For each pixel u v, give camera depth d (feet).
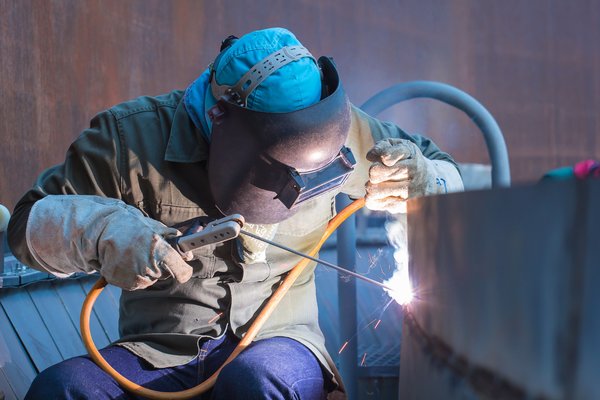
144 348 7.55
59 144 15.94
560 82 46.21
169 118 7.60
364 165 8.46
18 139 14.08
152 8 21.42
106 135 7.48
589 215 3.35
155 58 21.70
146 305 7.87
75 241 6.84
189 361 7.56
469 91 42.09
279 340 7.63
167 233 6.81
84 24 17.16
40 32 15.01
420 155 7.37
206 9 25.61
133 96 20.27
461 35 41.34
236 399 6.68
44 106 15.20
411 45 38.93
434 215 4.88
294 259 8.09
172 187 7.44
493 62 43.24
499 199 3.99
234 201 6.88
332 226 8.24
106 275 6.77
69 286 11.07
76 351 10.18
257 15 29.32
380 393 11.25
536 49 44.96
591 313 3.35
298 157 6.53
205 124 7.23
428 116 38.17
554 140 45.93
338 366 12.44
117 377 7.09
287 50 6.82
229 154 6.71
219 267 7.68
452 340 4.63
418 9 39.29
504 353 4.00
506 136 44.06
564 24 46.24
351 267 11.12
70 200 7.09
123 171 7.42
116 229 6.75
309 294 8.41
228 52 6.97
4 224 9.61
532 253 3.72
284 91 6.60
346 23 35.35
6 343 8.95
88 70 17.42
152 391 7.13
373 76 36.99
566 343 3.49
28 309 9.81
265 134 6.49
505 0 43.57
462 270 4.45
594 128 47.80
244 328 7.81
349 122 6.81
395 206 7.52
